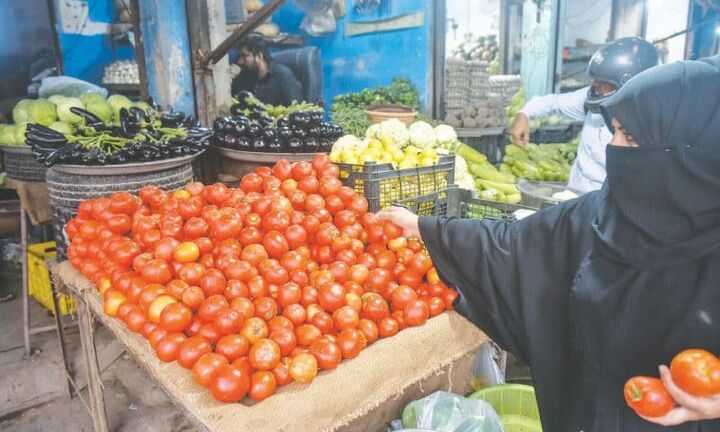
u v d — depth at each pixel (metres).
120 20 7.20
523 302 1.55
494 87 7.51
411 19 7.14
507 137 6.72
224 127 3.42
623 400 1.25
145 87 3.87
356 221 2.30
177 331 1.68
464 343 2.00
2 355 3.52
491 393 2.35
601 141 3.54
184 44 3.75
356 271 2.01
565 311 1.48
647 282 1.18
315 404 1.53
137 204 2.37
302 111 3.48
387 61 7.60
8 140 3.46
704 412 1.02
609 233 1.27
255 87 7.16
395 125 3.04
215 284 1.77
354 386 1.63
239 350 1.58
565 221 1.50
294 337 1.66
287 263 1.96
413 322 1.87
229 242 1.98
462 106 7.09
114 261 2.01
